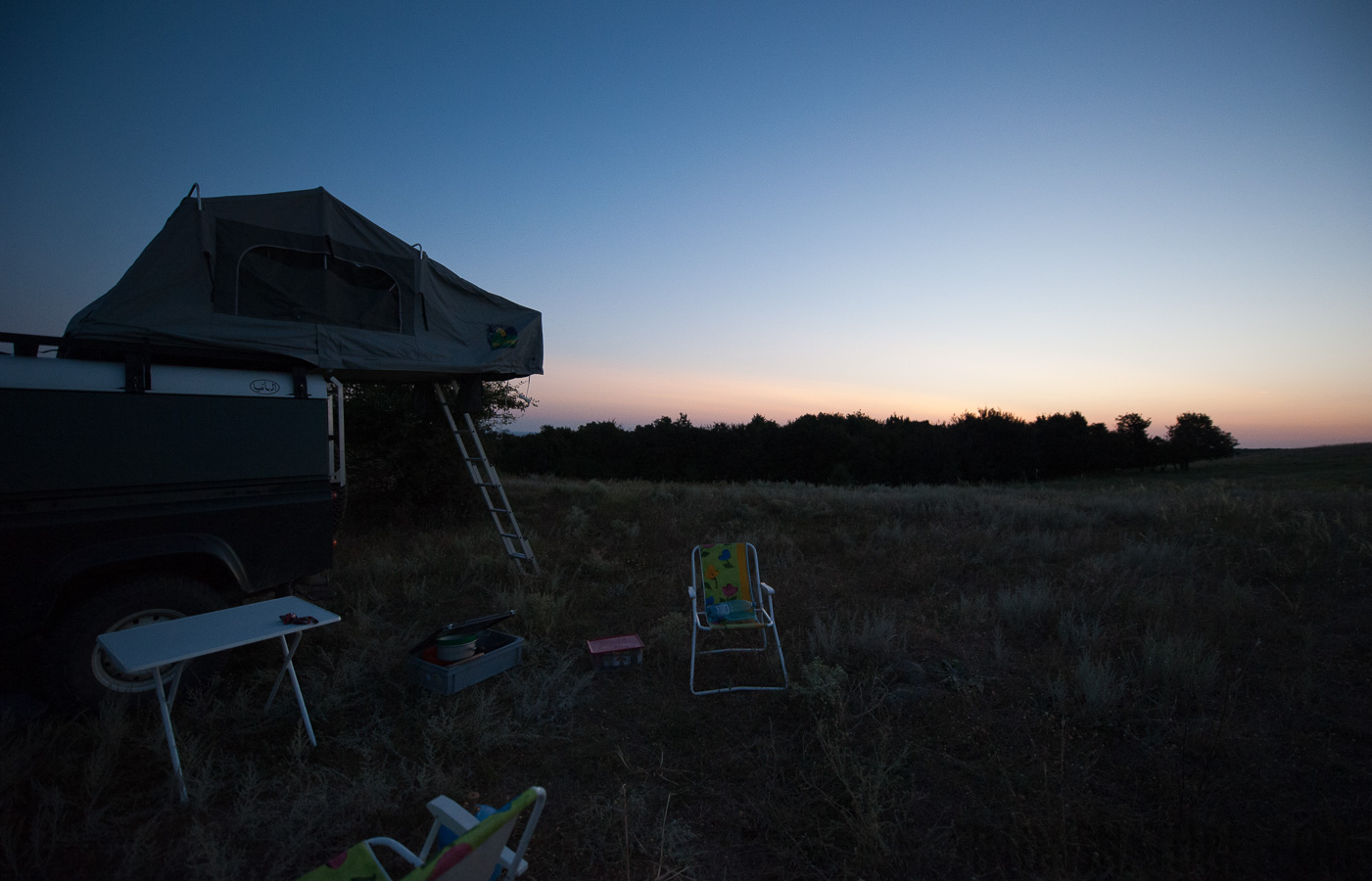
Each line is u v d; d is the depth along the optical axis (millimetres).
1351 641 4898
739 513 11438
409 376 7602
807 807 3285
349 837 3037
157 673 3285
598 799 3359
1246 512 8930
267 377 4953
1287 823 3012
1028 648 5324
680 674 4922
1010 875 2807
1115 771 3521
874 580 7434
